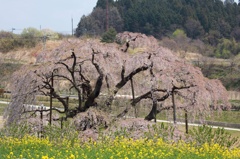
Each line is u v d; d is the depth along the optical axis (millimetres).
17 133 19672
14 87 23719
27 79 23297
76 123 21734
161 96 25359
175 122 23188
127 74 24328
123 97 24594
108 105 23297
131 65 23500
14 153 15602
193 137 19344
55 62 23234
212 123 36469
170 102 25141
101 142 18062
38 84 23328
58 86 25875
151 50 23719
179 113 25016
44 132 21000
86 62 24125
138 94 25328
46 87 23516
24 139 18094
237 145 21438
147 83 23781
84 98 24078
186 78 24016
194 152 16734
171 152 16266
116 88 23688
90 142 18406
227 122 36969
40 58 24188
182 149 17031
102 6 114188
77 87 23562
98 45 23266
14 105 23453
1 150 16172
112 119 22203
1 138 18812
